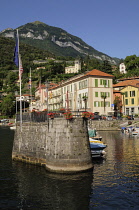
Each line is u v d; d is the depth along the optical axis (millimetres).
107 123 70875
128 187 19031
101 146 31172
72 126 21562
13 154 29281
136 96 85375
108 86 78188
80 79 80062
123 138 52156
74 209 15289
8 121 130375
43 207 15648
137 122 70375
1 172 23469
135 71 134125
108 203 16109
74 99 83000
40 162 24578
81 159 21516
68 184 19453
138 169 24562
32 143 25984
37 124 25250
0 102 151125
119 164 26891
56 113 22250
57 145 21594
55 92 101312
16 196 17453
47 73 198250
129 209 15234
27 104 141250
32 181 20281
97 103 76062
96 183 19844
